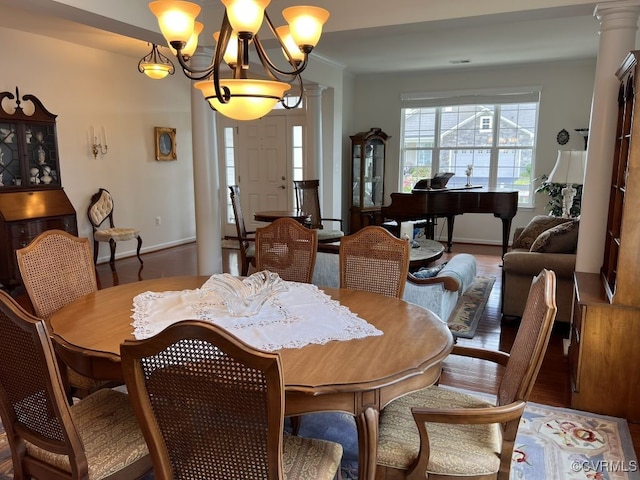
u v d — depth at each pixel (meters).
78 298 2.25
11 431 1.51
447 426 1.64
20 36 4.91
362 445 1.44
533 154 7.15
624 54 2.86
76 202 5.68
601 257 3.10
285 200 7.63
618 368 2.46
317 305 2.08
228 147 7.90
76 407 1.71
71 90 5.50
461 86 7.33
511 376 1.59
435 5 3.25
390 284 2.54
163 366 1.10
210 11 3.99
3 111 4.61
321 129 6.69
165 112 6.89
